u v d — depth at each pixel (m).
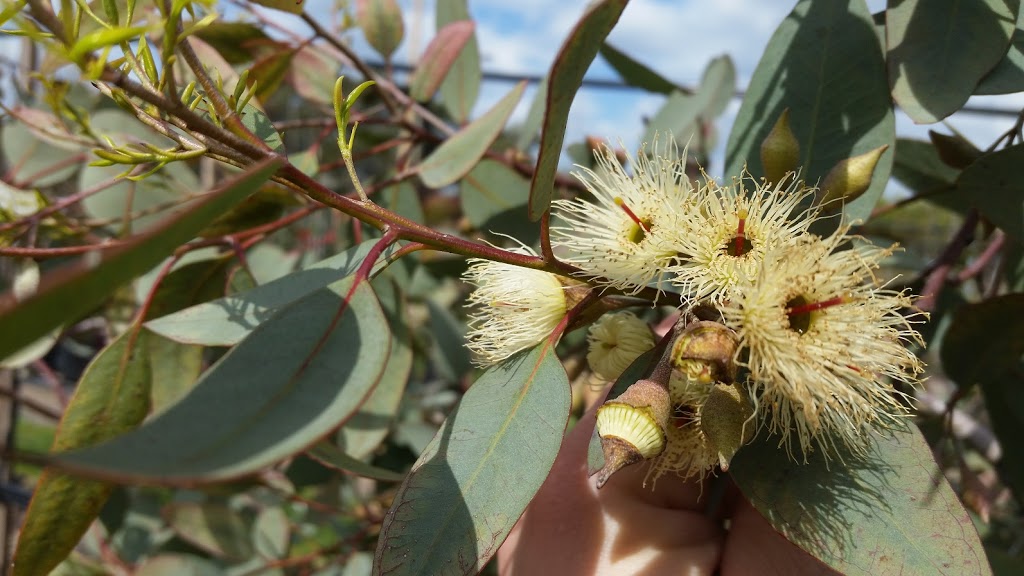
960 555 0.13
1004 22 0.17
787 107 0.19
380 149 0.31
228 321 0.15
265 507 0.42
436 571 0.13
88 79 0.10
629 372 0.15
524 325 0.16
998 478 0.31
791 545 0.17
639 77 0.36
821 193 0.17
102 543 0.41
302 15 0.26
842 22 0.19
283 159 0.12
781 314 0.14
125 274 0.08
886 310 0.14
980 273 0.29
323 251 0.46
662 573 0.18
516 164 0.31
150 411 0.20
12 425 0.40
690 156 0.37
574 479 0.19
